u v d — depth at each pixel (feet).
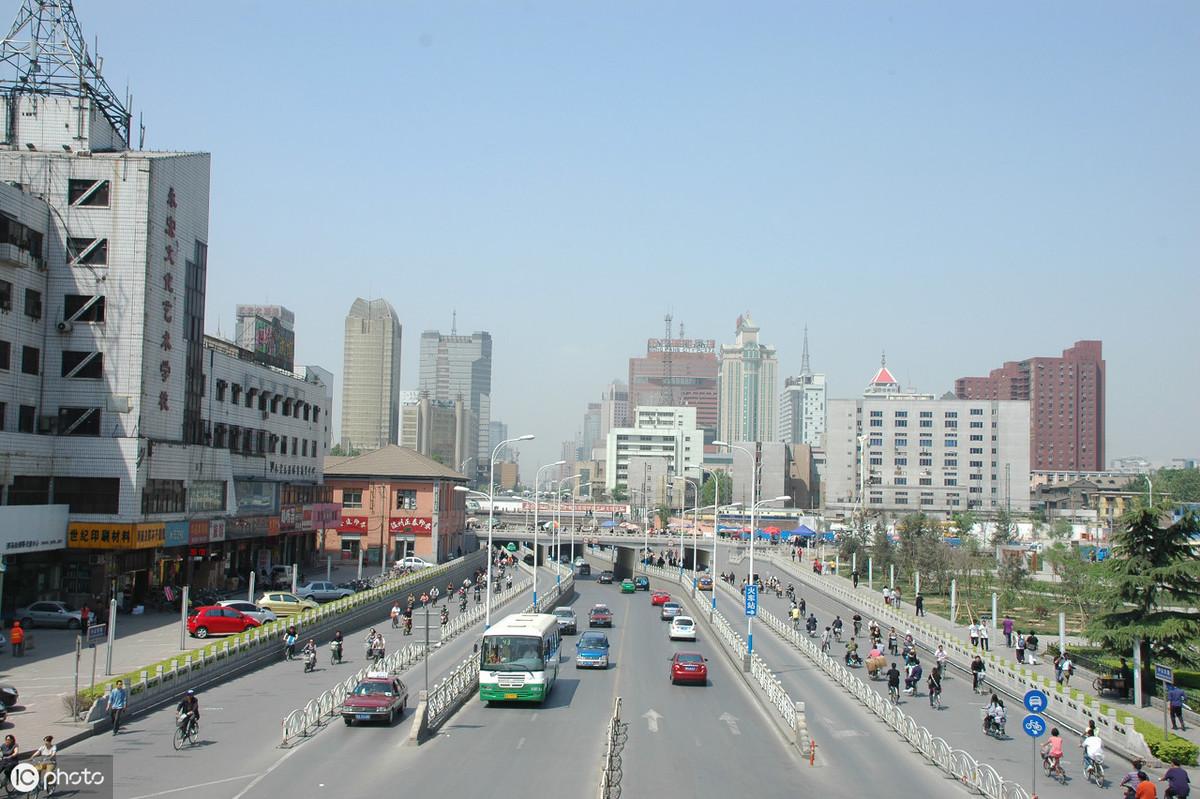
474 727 135.54
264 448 333.83
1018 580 320.29
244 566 316.60
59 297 232.53
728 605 330.34
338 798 96.89
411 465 423.23
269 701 148.36
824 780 110.93
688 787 105.81
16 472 213.66
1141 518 166.40
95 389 230.89
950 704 163.32
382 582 304.50
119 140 266.36
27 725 122.62
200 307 268.21
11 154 234.58
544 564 531.09
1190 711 148.66
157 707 140.77
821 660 202.28
